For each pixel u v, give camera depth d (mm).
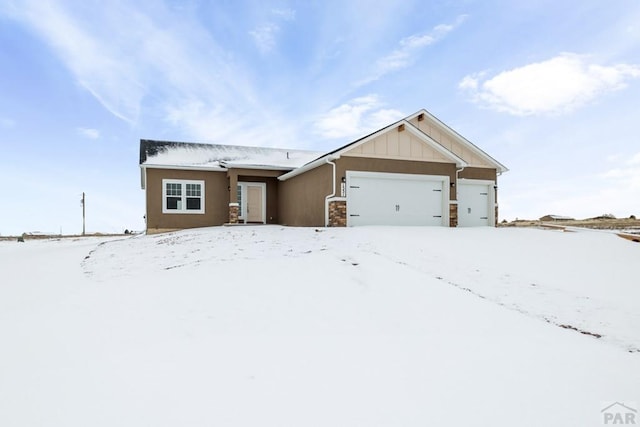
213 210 17703
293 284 6613
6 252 13008
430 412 2975
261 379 3457
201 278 7098
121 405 2984
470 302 5789
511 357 4035
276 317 5199
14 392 3170
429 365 3811
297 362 3830
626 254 8875
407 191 13922
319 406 3031
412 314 5332
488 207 17172
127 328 4789
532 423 2861
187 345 4242
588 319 5109
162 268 8234
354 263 7773
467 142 16781
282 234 11703
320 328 4820
